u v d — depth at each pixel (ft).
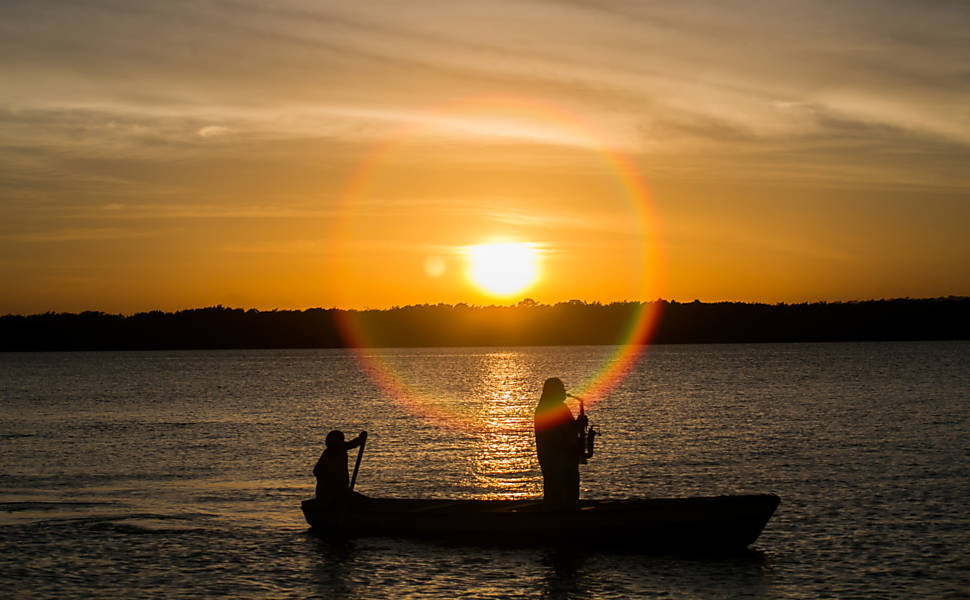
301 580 50.75
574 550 55.93
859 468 88.58
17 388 265.34
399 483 84.23
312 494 78.43
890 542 57.21
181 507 71.82
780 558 53.88
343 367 456.04
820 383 242.37
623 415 153.48
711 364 402.93
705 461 95.71
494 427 141.49
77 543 59.16
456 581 50.31
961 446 104.99
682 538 55.62
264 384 287.48
